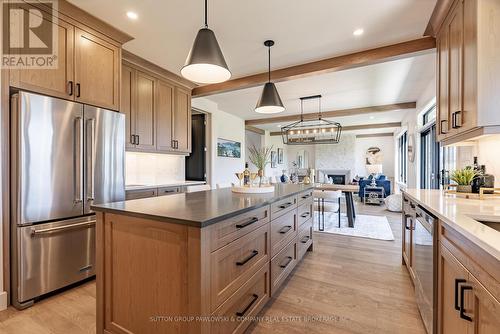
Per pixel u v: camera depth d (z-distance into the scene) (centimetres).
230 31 272
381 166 1046
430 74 402
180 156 489
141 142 354
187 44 304
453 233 133
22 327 181
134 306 149
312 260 309
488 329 94
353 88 470
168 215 136
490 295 93
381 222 508
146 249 144
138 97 350
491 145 223
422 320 189
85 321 188
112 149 271
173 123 411
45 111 215
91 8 235
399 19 250
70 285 238
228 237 147
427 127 504
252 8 232
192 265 127
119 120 279
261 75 392
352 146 1121
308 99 544
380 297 224
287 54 327
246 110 668
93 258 251
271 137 1102
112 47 277
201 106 539
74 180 235
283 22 256
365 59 316
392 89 477
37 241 211
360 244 371
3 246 202
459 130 195
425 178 546
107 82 271
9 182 204
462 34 188
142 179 410
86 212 245
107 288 159
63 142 227
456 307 119
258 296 186
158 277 140
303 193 298
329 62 338
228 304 148
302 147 1221
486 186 216
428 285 169
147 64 356
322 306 210
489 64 161
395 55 299
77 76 244
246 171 269
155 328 142
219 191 258
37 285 212
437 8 225
